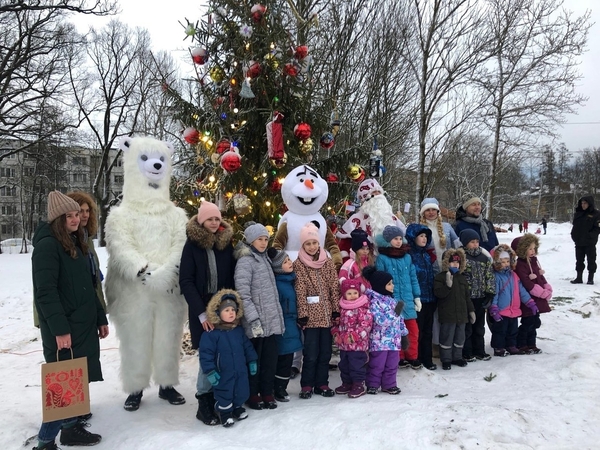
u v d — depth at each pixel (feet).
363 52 35.60
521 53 44.45
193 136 17.44
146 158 13.33
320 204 16.15
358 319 13.26
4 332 22.39
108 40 83.35
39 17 54.80
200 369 11.85
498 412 10.44
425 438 9.40
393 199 46.93
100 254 52.11
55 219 10.50
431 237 16.66
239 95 17.54
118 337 12.57
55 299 10.05
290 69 16.79
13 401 13.33
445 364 15.83
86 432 10.54
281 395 12.98
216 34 17.78
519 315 17.29
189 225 12.23
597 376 13.58
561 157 182.29
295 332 13.25
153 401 13.34
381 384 13.53
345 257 17.47
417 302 15.17
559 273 35.76
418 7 36.29
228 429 10.96
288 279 13.43
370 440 9.57
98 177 82.84
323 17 32.94
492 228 19.42
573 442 9.39
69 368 9.80
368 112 34.40
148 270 12.16
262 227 13.10
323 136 18.70
